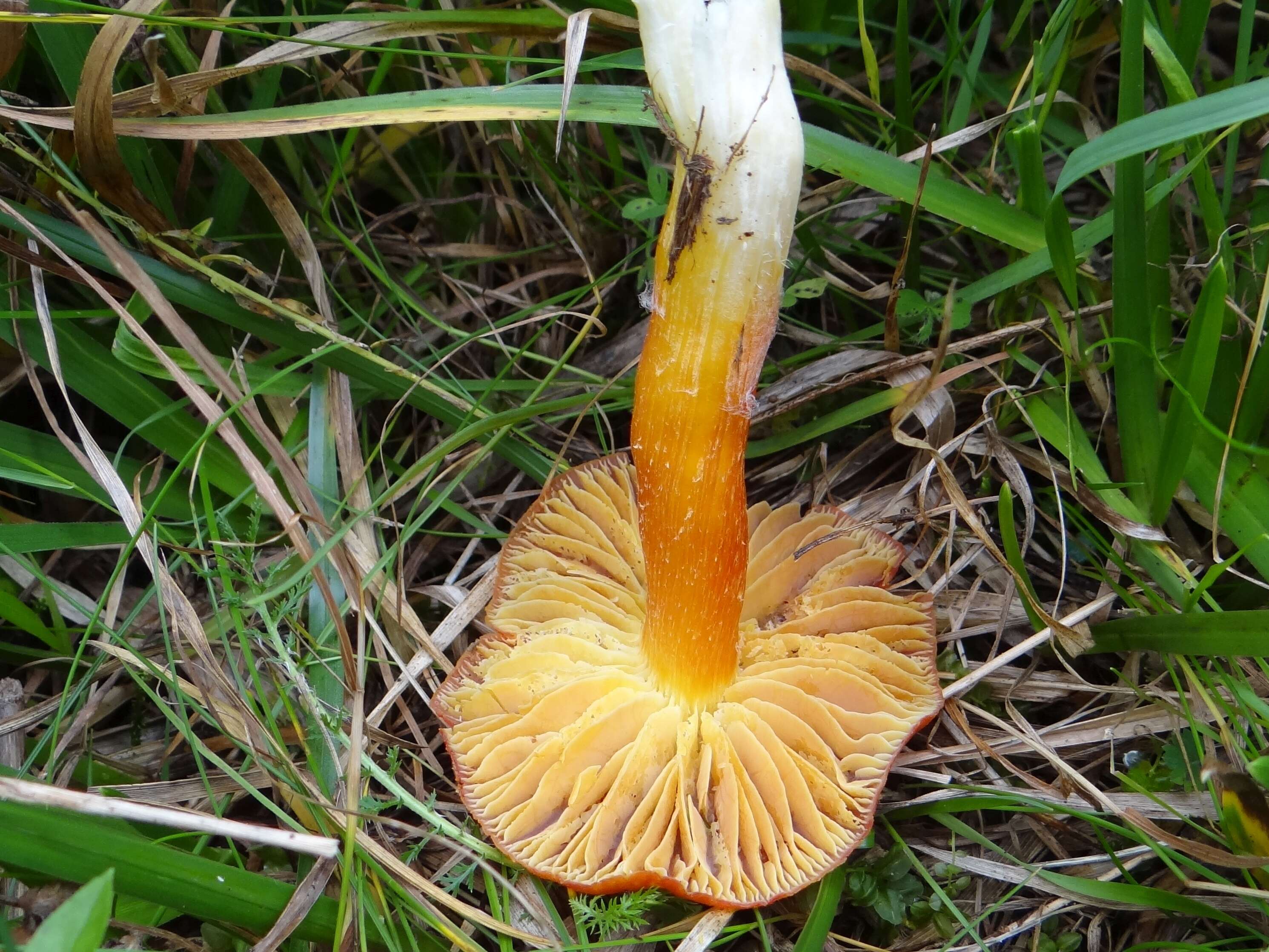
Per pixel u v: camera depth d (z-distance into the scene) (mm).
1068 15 178
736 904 131
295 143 214
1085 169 141
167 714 155
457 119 158
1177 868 149
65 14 149
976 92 217
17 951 86
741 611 149
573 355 224
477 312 219
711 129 113
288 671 160
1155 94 225
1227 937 157
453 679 160
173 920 161
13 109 162
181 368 181
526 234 230
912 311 190
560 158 219
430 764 172
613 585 167
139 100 162
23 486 206
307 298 216
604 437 219
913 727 146
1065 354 176
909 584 198
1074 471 173
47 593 180
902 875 161
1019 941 161
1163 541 167
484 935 158
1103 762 174
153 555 164
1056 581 194
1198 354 153
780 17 113
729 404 129
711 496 134
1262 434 178
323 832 151
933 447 177
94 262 176
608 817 139
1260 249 181
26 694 182
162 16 156
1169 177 171
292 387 196
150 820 115
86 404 208
